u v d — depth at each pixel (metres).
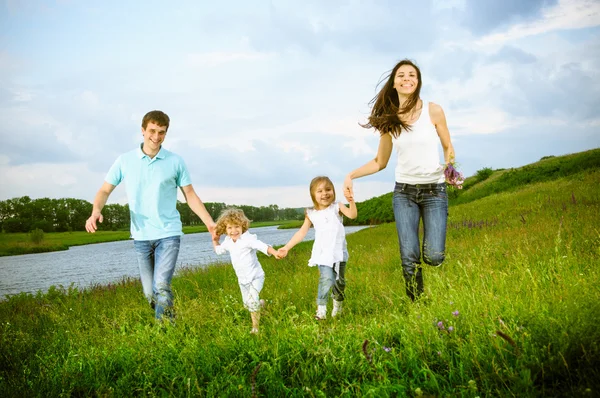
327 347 3.16
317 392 2.60
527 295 3.60
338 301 5.23
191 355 3.46
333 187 5.40
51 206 122.44
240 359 3.32
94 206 5.46
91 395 3.36
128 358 3.75
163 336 4.06
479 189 40.09
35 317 6.89
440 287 4.39
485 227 12.81
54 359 4.00
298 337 3.47
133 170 5.41
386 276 7.15
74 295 9.12
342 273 5.39
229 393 2.89
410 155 4.78
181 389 3.02
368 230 29.11
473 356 2.79
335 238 5.27
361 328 3.70
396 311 4.18
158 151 5.52
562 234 7.38
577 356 2.54
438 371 2.88
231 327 3.98
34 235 83.94
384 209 75.31
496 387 2.42
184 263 24.41
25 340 4.73
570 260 4.68
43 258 48.41
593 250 5.57
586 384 2.29
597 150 33.66
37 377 3.56
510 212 16.41
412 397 2.58
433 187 4.87
